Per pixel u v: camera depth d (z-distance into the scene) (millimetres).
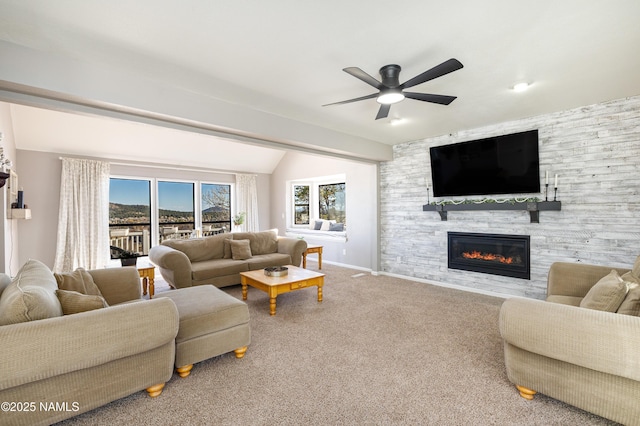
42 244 5023
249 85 2783
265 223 8398
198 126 3141
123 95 2510
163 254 3984
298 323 3123
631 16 1759
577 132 3439
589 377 1600
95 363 1597
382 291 4355
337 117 3752
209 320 2205
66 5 1676
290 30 1929
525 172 3779
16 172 4793
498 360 2352
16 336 1402
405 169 5164
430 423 1664
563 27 1879
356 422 1674
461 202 4426
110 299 2664
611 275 2146
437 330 2934
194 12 1747
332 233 6703
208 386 2012
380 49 2158
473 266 4320
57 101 2371
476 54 2225
